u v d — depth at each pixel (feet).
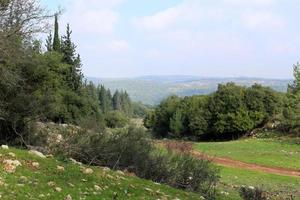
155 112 378.94
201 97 339.57
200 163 65.77
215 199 63.21
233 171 119.03
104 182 46.55
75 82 190.60
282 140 216.95
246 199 61.16
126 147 61.21
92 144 59.47
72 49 208.33
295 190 90.74
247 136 286.66
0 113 65.87
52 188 38.88
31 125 69.05
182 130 328.70
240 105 289.12
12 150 47.80
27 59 77.97
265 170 130.11
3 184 36.04
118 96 630.74
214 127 298.76
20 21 74.43
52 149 58.75
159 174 61.93
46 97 75.92
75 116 150.92
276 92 298.97
